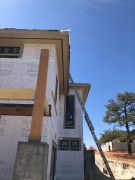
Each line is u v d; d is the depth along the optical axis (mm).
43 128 5750
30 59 7340
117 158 22172
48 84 6848
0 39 7605
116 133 21281
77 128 12422
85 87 13797
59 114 12867
